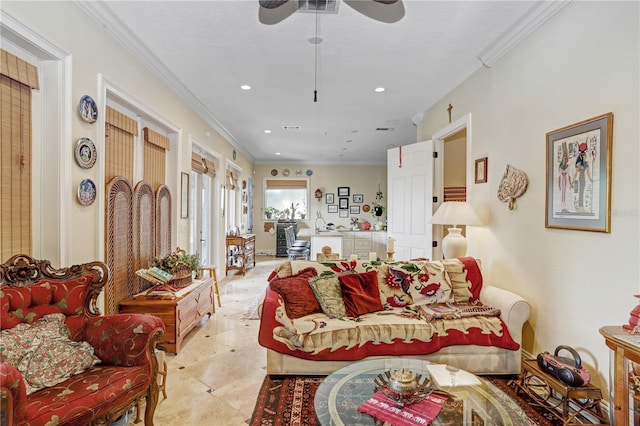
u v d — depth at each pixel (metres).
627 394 1.58
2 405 1.21
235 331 3.56
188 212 4.39
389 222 5.10
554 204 2.36
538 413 2.09
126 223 2.97
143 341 1.81
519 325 2.48
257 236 9.83
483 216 3.32
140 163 3.37
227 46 3.00
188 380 2.51
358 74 3.60
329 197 9.80
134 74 3.01
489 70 3.22
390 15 2.51
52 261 2.11
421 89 4.03
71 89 2.20
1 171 1.86
